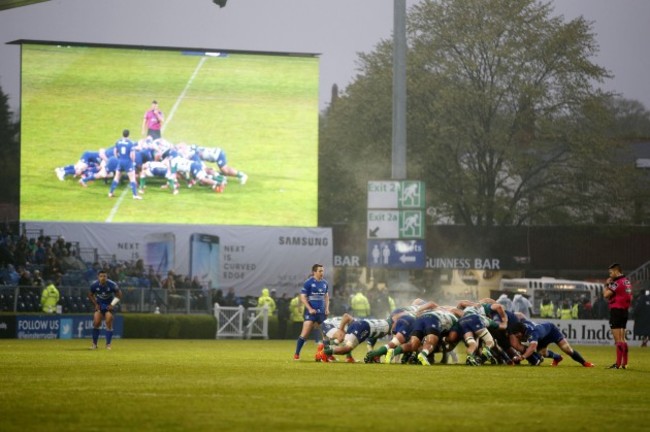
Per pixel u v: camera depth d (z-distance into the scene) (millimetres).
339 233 91500
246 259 64188
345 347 30109
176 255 62688
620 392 20312
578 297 75188
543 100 92250
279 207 66188
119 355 34375
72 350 38438
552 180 93000
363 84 94438
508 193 93375
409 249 58344
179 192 65312
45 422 14156
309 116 66438
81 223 61938
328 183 96625
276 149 66250
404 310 30516
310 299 32000
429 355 28953
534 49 91812
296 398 17750
